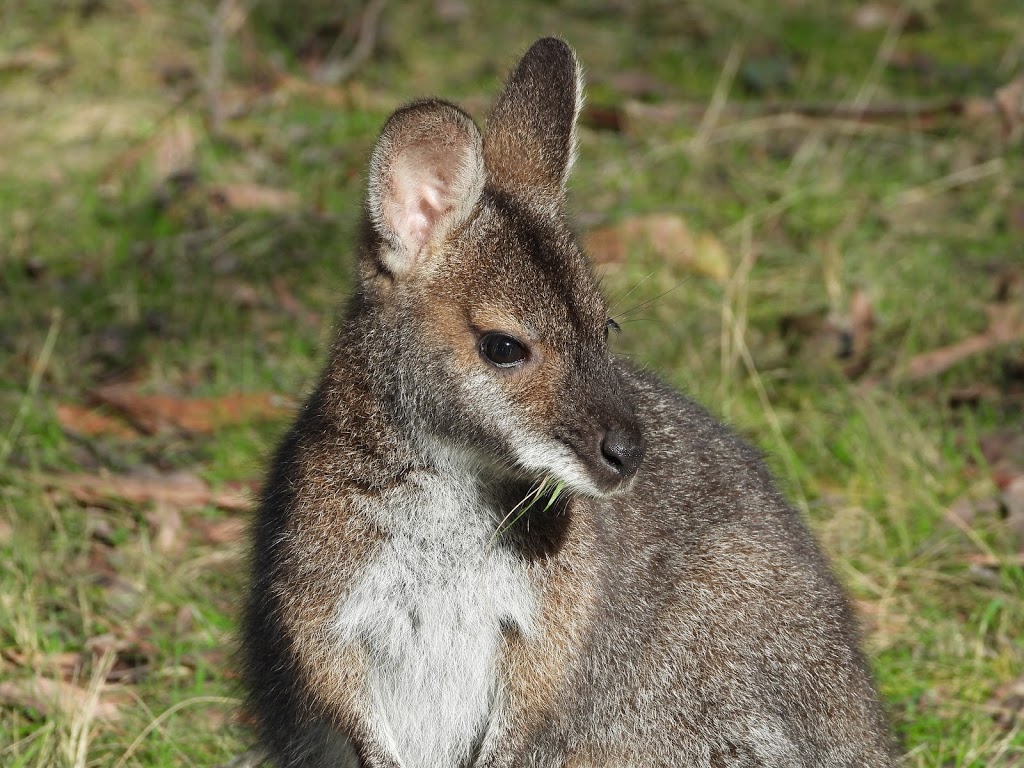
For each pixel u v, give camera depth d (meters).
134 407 12.82
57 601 10.84
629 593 8.87
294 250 15.23
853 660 9.37
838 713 9.27
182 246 15.13
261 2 19.80
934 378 13.49
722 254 14.96
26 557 10.98
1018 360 13.68
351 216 15.55
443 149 8.19
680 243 15.03
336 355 8.50
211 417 12.81
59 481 11.88
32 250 15.19
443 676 8.54
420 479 8.30
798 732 9.16
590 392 8.10
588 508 8.55
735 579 9.12
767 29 20.48
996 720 10.13
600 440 8.02
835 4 21.41
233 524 11.62
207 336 14.03
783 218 15.98
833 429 12.98
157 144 16.59
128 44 18.72
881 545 11.65
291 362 13.56
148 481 11.96
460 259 8.21
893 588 11.31
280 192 16.05
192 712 9.88
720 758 9.13
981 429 13.02
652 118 17.69
